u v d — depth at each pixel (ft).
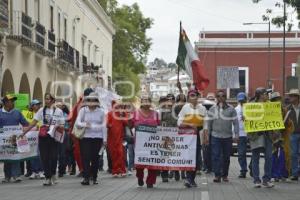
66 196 40.40
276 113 46.62
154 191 43.65
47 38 111.65
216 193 42.50
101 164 64.49
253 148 46.47
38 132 50.67
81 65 147.33
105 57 199.41
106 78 196.13
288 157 52.13
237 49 203.92
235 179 53.88
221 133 50.26
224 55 204.33
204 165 60.03
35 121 48.34
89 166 48.44
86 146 48.19
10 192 42.83
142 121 46.50
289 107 52.37
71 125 54.95
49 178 48.14
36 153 52.90
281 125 46.55
